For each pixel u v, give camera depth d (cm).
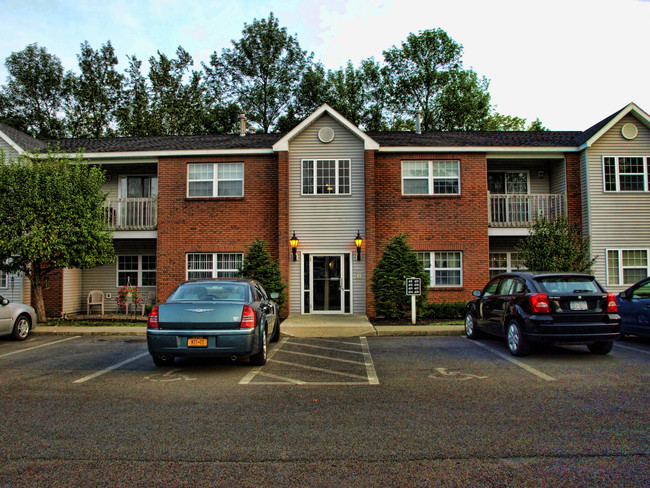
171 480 357
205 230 1603
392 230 1594
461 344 1014
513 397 582
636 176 1620
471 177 1612
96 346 1027
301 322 1359
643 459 390
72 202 1342
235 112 3500
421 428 470
